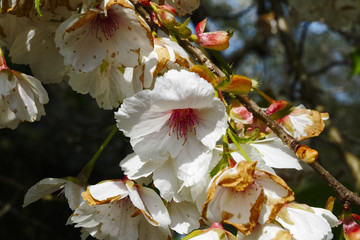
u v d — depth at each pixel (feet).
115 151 3.57
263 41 2.90
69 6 0.93
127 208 0.90
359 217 0.84
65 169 3.68
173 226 0.85
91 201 0.83
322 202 1.09
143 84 0.84
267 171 0.77
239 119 0.85
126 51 0.84
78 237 3.50
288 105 0.93
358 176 1.69
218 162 0.79
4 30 0.99
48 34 1.00
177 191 0.81
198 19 2.11
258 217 0.75
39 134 3.63
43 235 3.42
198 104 0.79
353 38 2.40
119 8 0.82
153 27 0.87
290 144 0.79
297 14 1.90
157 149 0.81
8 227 3.33
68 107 3.40
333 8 1.61
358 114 4.25
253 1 2.84
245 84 0.79
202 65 0.80
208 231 0.81
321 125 0.91
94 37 0.86
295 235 0.78
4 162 3.61
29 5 0.90
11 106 0.94
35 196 0.93
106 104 0.97
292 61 2.09
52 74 1.04
